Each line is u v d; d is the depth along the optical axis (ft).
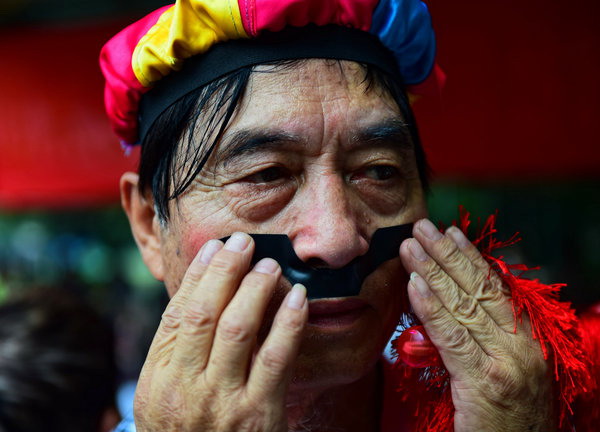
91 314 4.86
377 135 2.70
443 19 6.93
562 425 2.84
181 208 2.75
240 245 2.46
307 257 2.51
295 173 2.64
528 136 6.90
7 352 4.30
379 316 2.71
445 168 7.04
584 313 3.30
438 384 2.79
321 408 2.97
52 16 9.81
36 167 8.57
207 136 2.64
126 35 2.98
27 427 4.25
